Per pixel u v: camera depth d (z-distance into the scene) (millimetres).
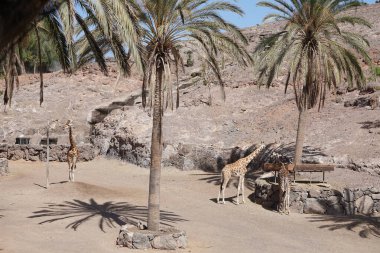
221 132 30844
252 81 38656
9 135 36812
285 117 30641
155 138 13188
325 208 18188
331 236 15297
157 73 13164
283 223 16781
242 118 32500
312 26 19297
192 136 30609
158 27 12953
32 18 3281
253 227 16016
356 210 18234
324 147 24172
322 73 19797
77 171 28234
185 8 13109
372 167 20859
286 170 18391
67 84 44969
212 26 13617
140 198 19984
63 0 9492
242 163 19812
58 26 13594
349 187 18859
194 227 15289
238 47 14383
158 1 12742
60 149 32125
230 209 18656
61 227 14484
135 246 12516
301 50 19391
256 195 20062
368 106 28562
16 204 18016
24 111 39844
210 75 41125
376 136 23719
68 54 14352
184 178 25516
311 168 19156
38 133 37125
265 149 25906
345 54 20016
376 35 43781
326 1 19734
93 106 40438
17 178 24250
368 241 14969
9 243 12406
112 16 10516
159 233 12844
